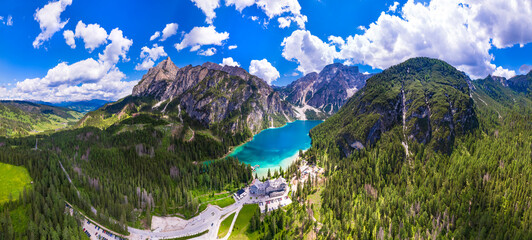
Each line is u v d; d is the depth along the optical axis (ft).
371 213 506.07
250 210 568.41
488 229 441.68
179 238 473.67
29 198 453.99
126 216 494.18
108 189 533.96
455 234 434.30
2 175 513.45
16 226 414.21
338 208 528.63
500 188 534.78
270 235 461.37
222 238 476.54
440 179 602.03
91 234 444.96
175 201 578.25
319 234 472.85
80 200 496.64
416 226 473.26
